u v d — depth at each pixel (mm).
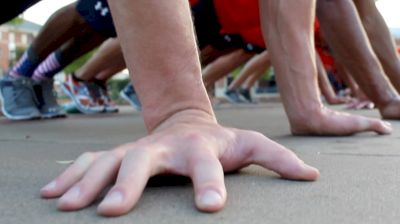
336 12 1406
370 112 2092
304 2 1187
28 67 1991
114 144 1208
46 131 1510
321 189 758
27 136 1369
